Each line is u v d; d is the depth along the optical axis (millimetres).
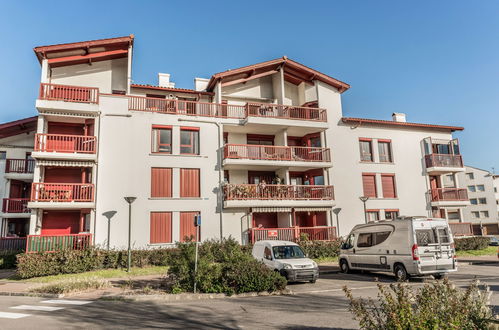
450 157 27547
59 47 20109
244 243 21203
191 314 9016
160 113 21266
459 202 26844
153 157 20625
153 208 20047
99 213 18969
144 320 8422
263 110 23438
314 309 9328
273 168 23469
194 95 23938
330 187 23281
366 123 26125
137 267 18016
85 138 19500
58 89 19750
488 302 5312
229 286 12062
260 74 24594
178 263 12484
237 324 7895
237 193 21156
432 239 14203
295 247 15320
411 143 27297
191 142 21938
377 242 15578
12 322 8359
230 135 24125
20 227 26062
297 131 24812
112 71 22562
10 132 24734
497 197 65812
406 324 4664
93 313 9289
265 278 12164
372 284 13625
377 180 25625
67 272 16781
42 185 18625
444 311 4902
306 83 26234
